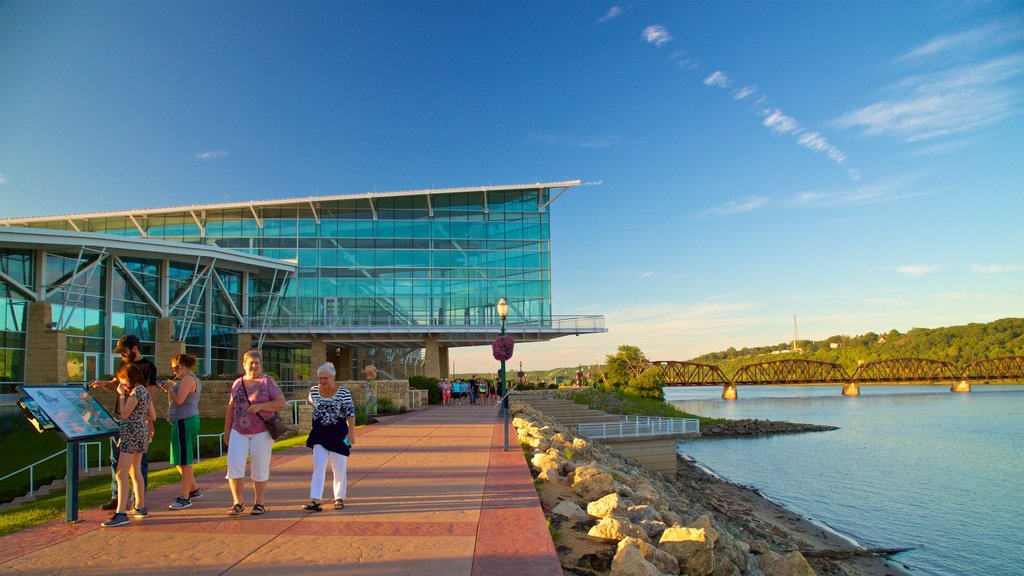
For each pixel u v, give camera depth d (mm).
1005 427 73750
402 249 51750
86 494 10406
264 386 8094
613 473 14508
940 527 29297
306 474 11430
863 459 50719
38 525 7633
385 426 21406
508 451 14578
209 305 46344
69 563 6094
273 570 5879
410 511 8320
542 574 5785
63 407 7727
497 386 42344
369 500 9023
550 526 8133
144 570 5875
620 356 75250
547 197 52562
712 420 75750
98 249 36938
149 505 8734
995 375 170875
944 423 79438
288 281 51469
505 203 52469
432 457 13602
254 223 52188
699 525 8719
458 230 51969
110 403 32500
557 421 35469
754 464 48531
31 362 33969
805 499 35281
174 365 8758
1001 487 38938
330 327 50188
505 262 51750
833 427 75438
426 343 51719
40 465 21391
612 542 7547
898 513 32031
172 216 52969
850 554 24531
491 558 6266
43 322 34250
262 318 50031
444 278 51469
